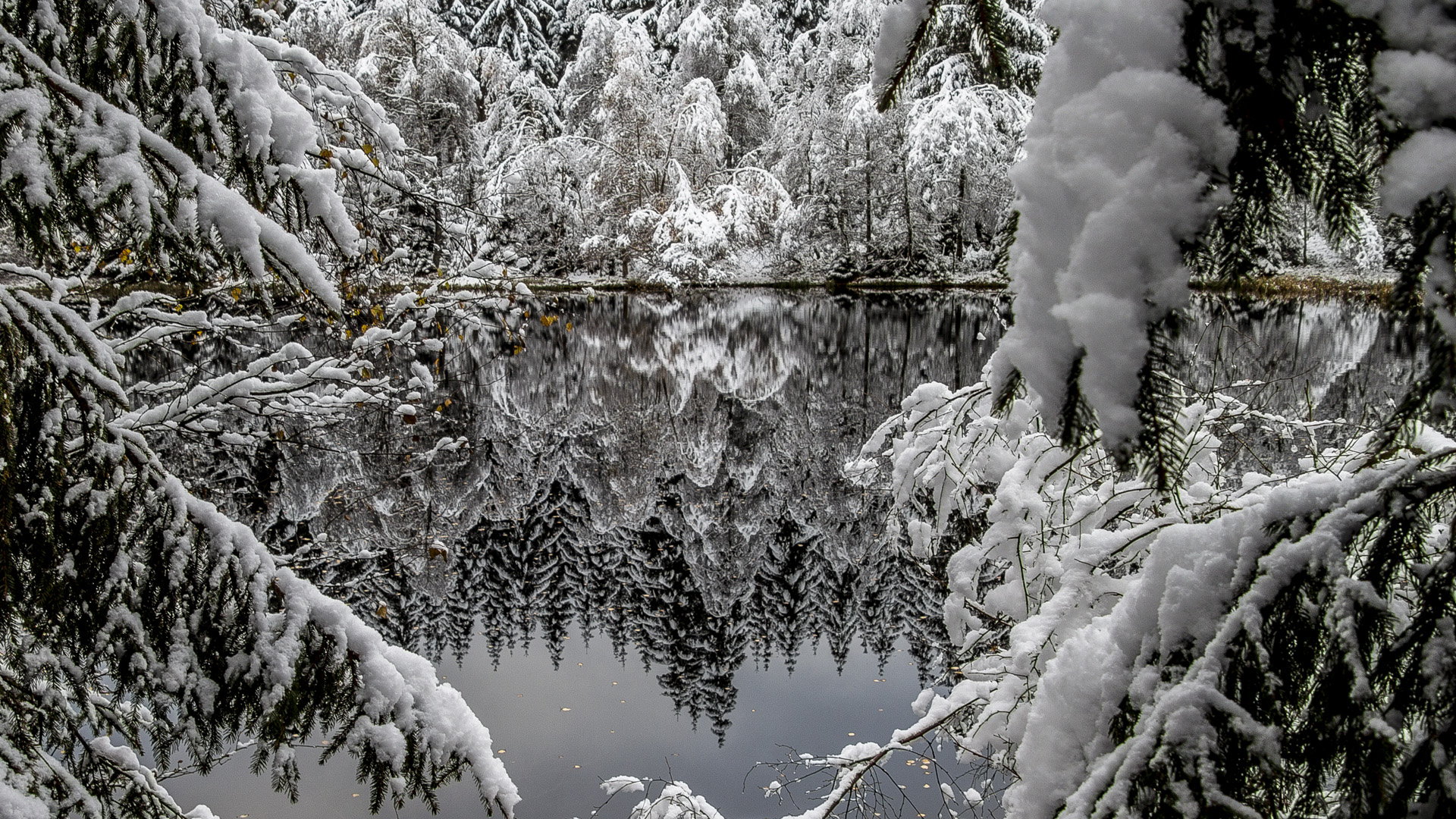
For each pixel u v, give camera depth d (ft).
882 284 79.41
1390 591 2.73
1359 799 2.49
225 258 4.56
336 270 8.79
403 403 25.73
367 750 5.02
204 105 4.73
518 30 110.52
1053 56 2.19
